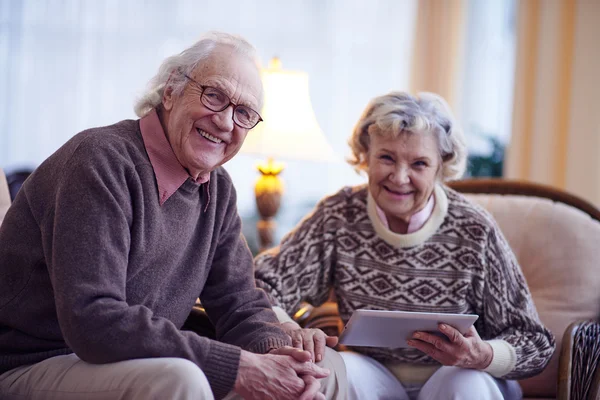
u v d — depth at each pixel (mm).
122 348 1394
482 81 4543
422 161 1937
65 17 4652
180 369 1357
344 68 4652
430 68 4473
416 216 1981
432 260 1977
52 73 4656
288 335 1729
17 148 4641
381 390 1898
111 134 1562
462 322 1673
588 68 4020
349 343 1775
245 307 1791
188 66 1626
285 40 4672
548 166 4152
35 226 1519
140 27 4684
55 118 4652
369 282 2002
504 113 4523
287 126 2457
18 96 4637
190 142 1606
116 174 1499
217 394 1471
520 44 4230
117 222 1465
